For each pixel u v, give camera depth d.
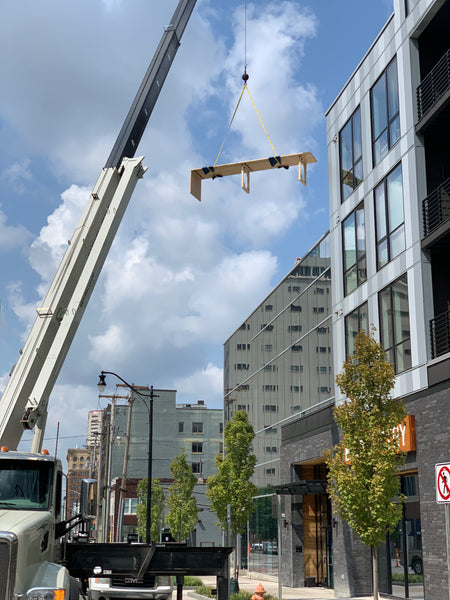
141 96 18.48
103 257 16.42
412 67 24.03
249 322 44.94
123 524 83.56
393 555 24.39
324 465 33.78
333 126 31.08
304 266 35.25
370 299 26.27
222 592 12.79
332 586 31.05
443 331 21.94
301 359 35.03
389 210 25.20
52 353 14.50
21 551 10.10
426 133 23.31
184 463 57.88
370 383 19.00
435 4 22.53
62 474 12.38
